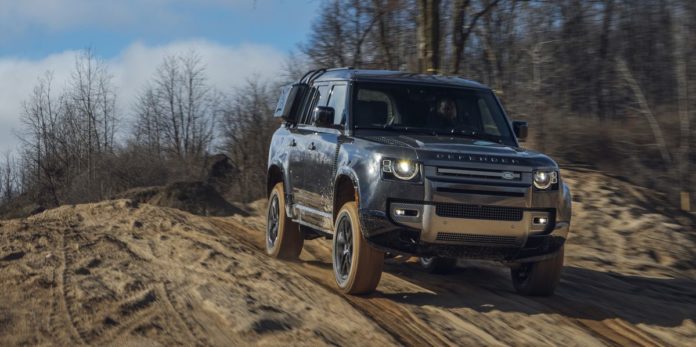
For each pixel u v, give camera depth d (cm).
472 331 638
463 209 687
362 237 709
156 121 3625
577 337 635
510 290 816
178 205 1861
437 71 1606
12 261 809
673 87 1947
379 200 690
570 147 1692
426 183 684
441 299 748
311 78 962
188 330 593
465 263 975
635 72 2075
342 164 748
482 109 833
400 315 674
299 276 798
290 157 915
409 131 792
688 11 1881
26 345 545
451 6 1938
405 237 694
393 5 1791
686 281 951
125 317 620
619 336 655
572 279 907
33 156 3656
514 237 700
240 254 916
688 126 1669
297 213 887
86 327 589
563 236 723
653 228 1198
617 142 1661
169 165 3450
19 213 2819
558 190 714
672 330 682
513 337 627
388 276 855
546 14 2108
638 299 807
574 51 2106
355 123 792
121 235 992
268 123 3134
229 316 623
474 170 691
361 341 590
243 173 3198
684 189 1480
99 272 769
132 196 1948
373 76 834
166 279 746
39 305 644
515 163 701
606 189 1370
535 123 1809
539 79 2002
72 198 3353
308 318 640
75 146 3666
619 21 2145
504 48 2216
